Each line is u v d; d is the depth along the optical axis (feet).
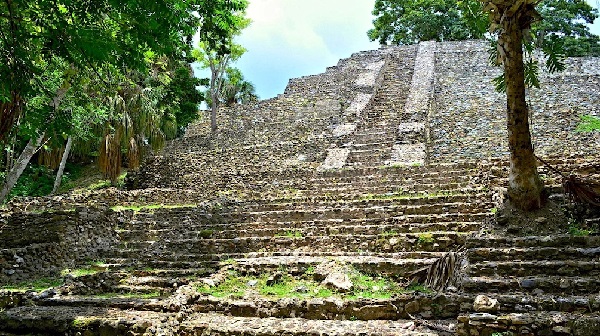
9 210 44.21
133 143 57.67
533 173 26.25
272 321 20.99
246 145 68.95
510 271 20.90
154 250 35.01
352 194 39.22
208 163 60.34
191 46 30.32
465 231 29.25
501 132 53.26
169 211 41.81
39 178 69.62
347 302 21.38
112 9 22.82
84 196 47.39
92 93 50.60
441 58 87.45
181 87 69.87
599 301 17.35
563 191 27.43
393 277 25.68
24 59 20.67
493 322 17.16
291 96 84.94
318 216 35.53
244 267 28.22
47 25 21.45
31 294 26.58
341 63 94.73
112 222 39.93
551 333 16.44
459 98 68.08
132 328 20.70
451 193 34.65
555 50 29.99
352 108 67.67
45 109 25.14
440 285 23.07
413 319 20.16
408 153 48.98
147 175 61.62
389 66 88.74
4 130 22.54
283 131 71.00
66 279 29.76
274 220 36.76
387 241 29.53
